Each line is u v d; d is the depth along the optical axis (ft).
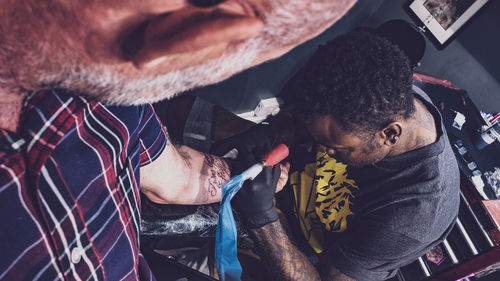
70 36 0.63
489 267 2.49
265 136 3.79
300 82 2.72
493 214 4.20
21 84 0.81
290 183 4.29
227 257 2.26
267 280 3.58
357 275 3.25
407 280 4.15
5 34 0.65
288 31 0.65
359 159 3.04
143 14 0.58
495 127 5.49
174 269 2.31
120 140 1.48
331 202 3.76
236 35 0.53
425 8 6.61
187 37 0.53
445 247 4.09
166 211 2.65
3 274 1.07
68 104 1.14
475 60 6.72
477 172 5.03
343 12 0.69
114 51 0.65
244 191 2.78
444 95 6.22
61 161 1.17
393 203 3.11
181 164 2.52
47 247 1.17
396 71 2.47
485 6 6.09
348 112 2.54
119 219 1.55
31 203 1.09
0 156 0.98
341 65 2.48
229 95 6.95
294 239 3.76
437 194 2.94
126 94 0.82
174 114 3.61
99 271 1.44
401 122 2.70
